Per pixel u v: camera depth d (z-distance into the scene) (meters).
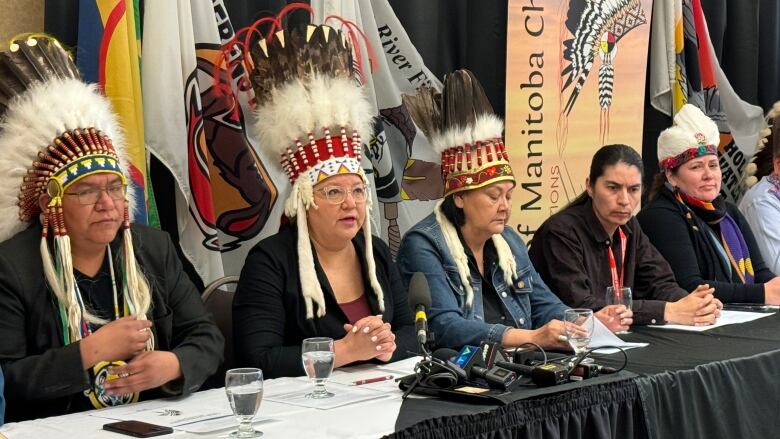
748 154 5.50
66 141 2.32
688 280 3.99
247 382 1.83
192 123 3.39
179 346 2.45
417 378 2.23
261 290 2.69
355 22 3.96
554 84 4.55
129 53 3.23
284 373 2.57
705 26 5.23
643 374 2.51
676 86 5.14
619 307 3.15
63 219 2.31
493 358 2.38
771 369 2.90
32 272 2.30
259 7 3.90
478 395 2.13
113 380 2.21
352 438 1.82
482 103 3.18
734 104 5.45
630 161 3.59
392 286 2.91
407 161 4.22
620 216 3.58
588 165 4.68
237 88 3.55
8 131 2.34
